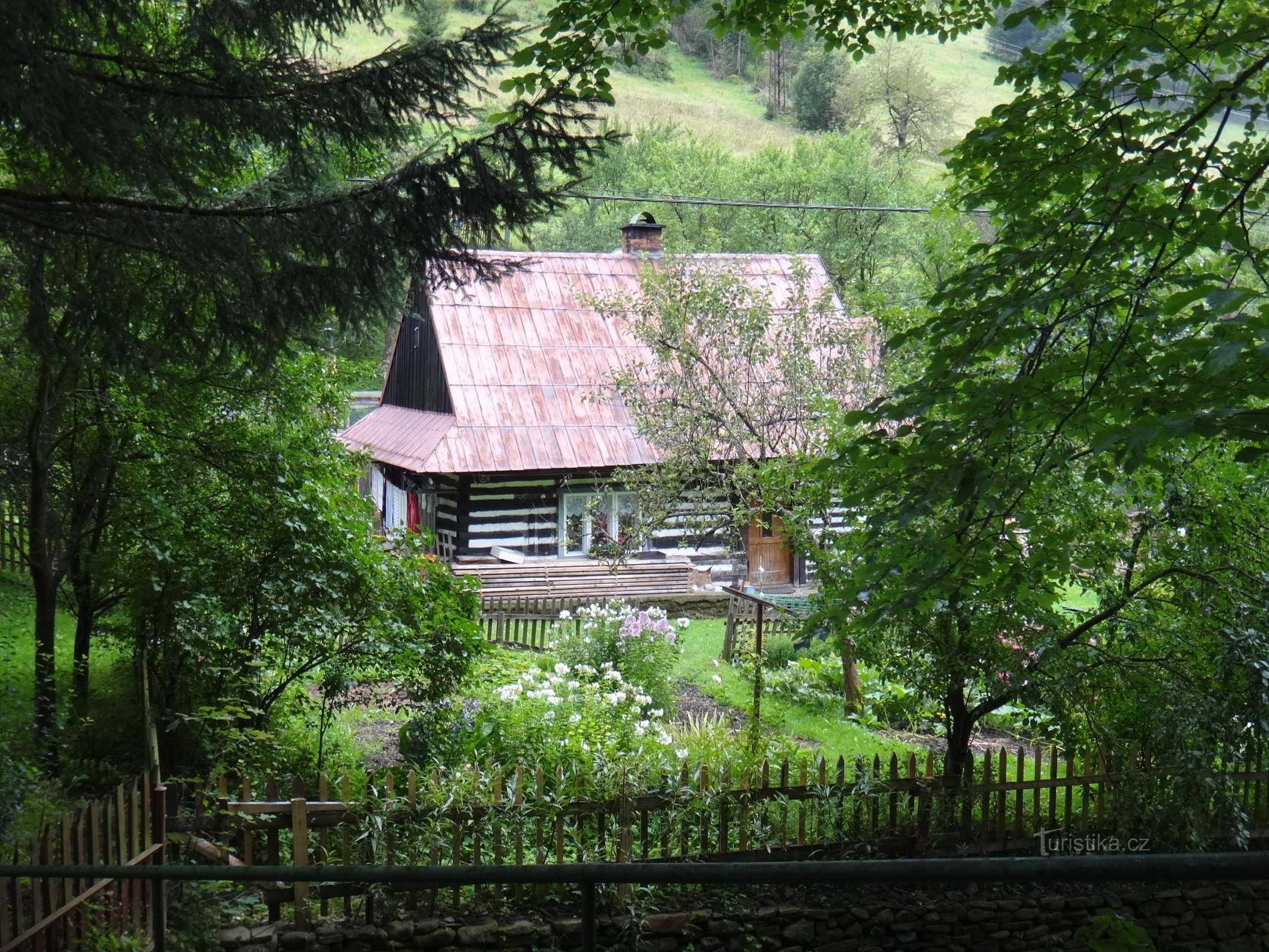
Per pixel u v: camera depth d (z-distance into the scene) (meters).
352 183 8.01
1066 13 7.55
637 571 23.23
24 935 5.63
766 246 43.12
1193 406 4.99
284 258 6.88
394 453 24.06
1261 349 4.16
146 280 7.56
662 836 8.36
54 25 6.10
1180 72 6.20
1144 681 9.12
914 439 6.54
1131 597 9.12
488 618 19.70
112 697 11.18
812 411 14.21
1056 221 6.23
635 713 10.57
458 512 23.45
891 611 6.23
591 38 7.27
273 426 10.70
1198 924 9.01
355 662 10.46
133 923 6.64
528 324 25.19
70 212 6.59
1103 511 9.20
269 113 6.62
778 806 8.95
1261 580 8.86
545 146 6.88
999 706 9.39
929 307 6.76
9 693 10.29
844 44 8.88
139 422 9.97
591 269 26.94
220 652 10.02
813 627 7.35
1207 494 8.91
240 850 7.86
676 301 17.22
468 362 24.12
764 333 17.22
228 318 7.15
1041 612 8.92
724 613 23.34
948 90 57.81
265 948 7.15
